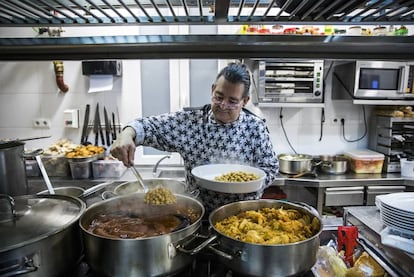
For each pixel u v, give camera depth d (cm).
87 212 80
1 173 103
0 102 246
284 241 72
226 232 79
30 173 213
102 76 237
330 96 254
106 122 248
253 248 66
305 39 85
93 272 75
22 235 65
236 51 93
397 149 237
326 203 217
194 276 75
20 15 79
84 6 76
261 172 114
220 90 112
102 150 221
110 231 74
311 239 69
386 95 223
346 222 114
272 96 221
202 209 83
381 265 85
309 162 228
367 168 234
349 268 87
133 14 77
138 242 63
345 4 72
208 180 100
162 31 228
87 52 92
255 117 129
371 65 218
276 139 258
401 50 91
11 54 95
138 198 92
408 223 87
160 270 65
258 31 180
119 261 64
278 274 66
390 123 232
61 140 239
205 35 85
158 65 246
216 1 69
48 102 247
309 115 257
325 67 249
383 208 94
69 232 70
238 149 127
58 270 67
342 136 261
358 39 85
